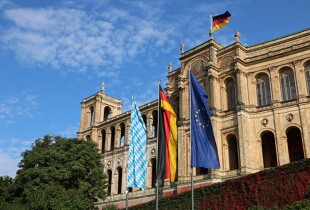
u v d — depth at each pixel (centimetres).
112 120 10138
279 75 6794
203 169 7044
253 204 4406
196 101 3400
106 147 10075
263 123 6594
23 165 7300
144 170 3628
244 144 6378
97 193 7081
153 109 9188
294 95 6519
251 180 4562
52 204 5669
